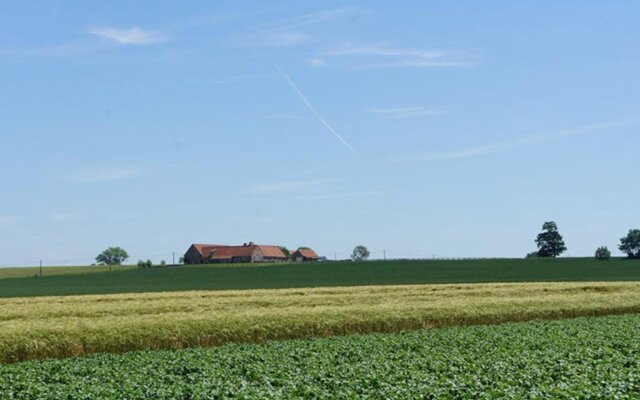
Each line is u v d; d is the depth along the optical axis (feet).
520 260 514.68
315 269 447.83
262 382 76.84
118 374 81.61
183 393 70.03
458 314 148.66
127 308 148.36
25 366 89.66
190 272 435.94
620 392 69.87
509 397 67.72
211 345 120.37
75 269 501.56
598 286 225.97
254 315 132.67
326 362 89.51
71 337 112.06
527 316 158.40
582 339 111.75
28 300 180.96
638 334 119.44
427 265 470.39
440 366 85.30
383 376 78.07
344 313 139.33
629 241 582.76
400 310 146.10
